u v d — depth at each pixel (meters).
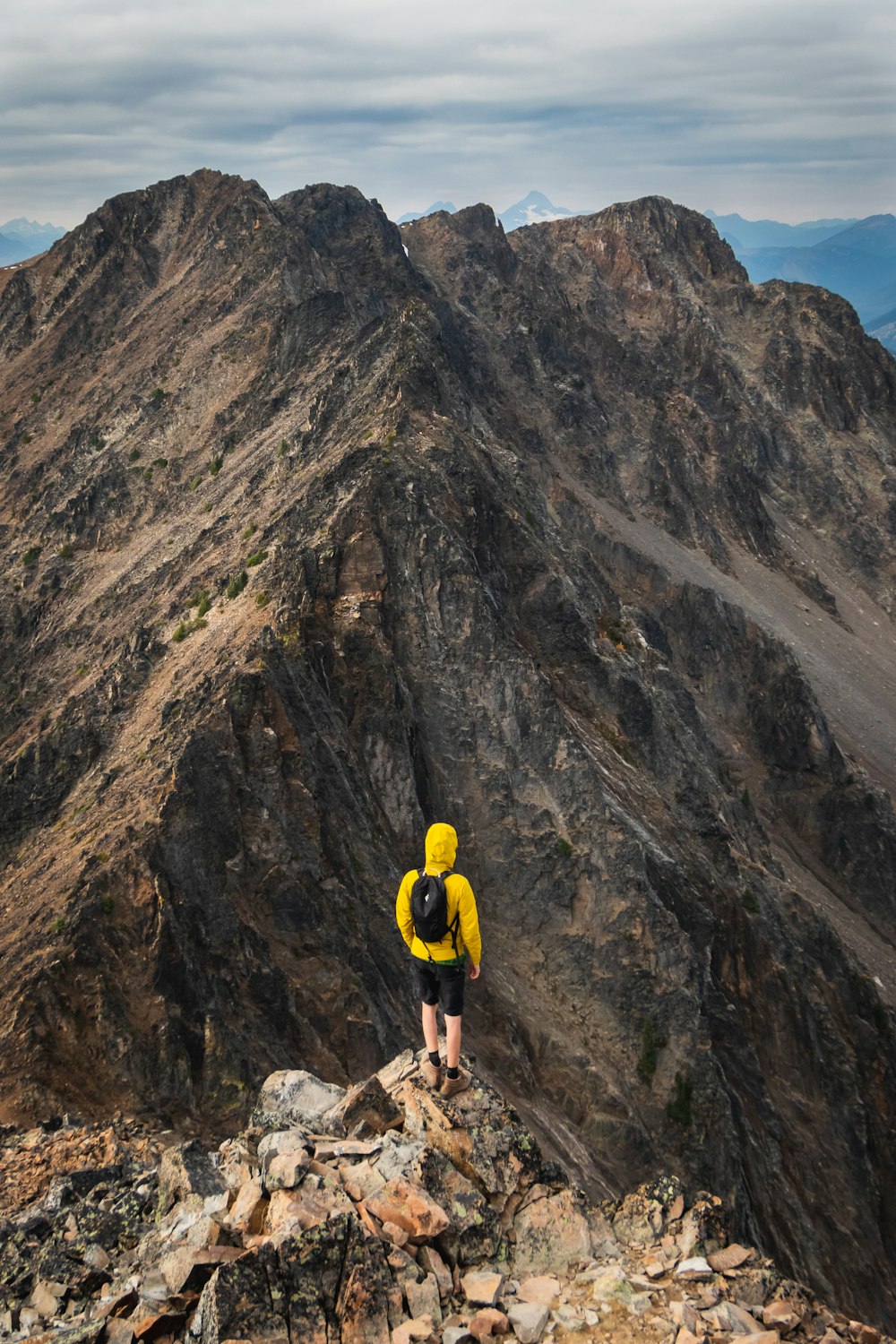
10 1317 10.00
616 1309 9.56
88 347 108.56
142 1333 9.07
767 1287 9.99
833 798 90.62
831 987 59.00
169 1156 11.57
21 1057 30.19
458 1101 11.80
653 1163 41.62
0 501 94.12
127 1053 30.89
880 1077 57.34
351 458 57.44
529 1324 9.24
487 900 48.31
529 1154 11.37
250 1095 31.11
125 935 34.12
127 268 115.06
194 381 93.00
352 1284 9.12
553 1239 10.49
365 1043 35.00
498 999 44.91
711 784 68.56
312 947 37.28
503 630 52.16
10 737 66.69
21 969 33.06
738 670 97.31
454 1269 10.05
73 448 93.12
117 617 70.25
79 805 46.66
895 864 88.25
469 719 50.47
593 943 46.88
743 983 53.56
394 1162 10.91
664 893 49.12
